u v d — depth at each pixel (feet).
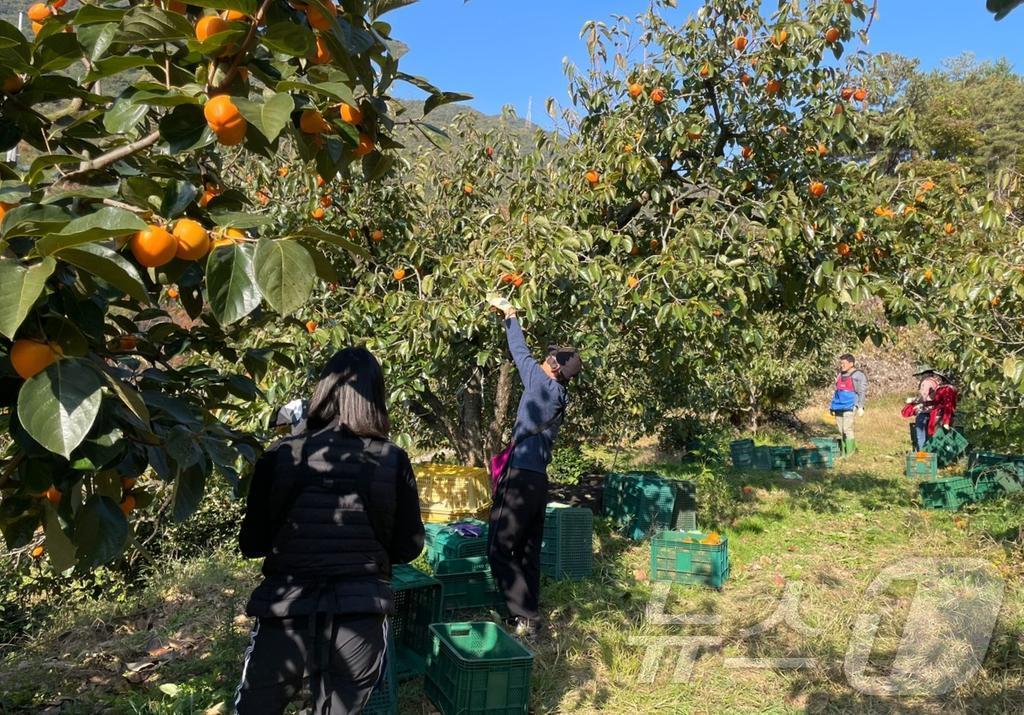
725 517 24.14
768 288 20.34
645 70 18.40
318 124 5.77
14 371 5.41
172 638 13.97
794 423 53.21
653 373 26.58
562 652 13.56
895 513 25.13
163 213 4.98
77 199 5.23
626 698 11.97
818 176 19.11
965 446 34.76
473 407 21.93
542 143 20.16
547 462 14.11
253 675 7.21
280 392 15.81
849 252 19.80
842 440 41.11
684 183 19.71
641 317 18.52
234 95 5.10
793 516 24.66
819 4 18.15
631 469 32.81
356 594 7.19
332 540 7.29
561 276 16.07
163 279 6.21
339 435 7.60
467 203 21.11
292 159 18.17
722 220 18.13
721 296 17.78
